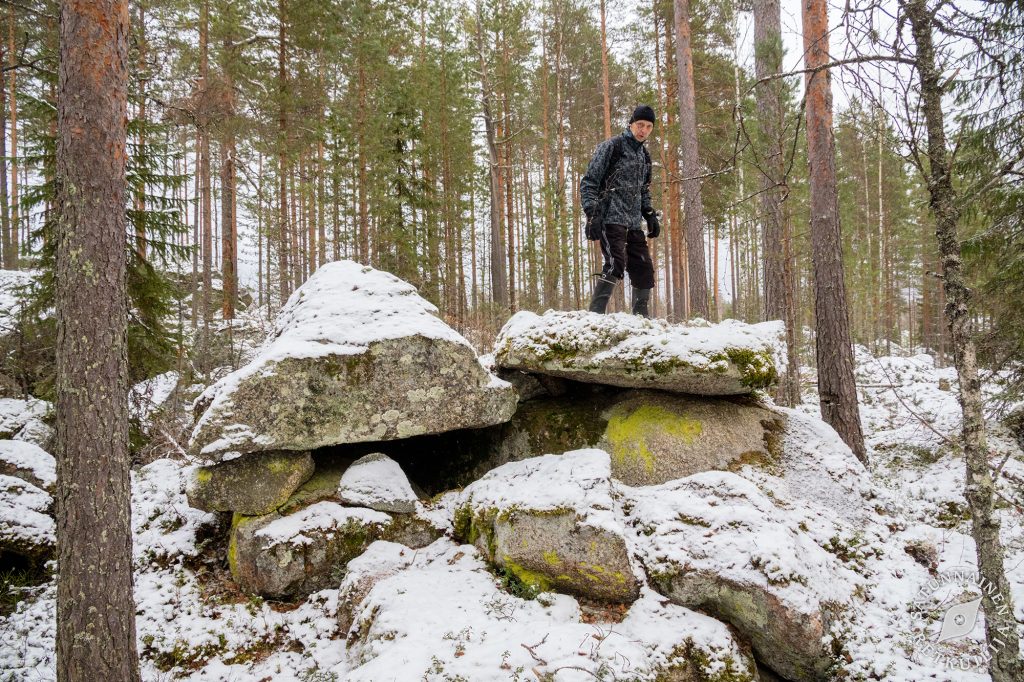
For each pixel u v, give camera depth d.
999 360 7.32
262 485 5.18
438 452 6.88
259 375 5.12
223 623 4.71
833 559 4.57
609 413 6.18
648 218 6.74
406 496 5.45
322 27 14.48
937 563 4.95
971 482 3.14
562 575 4.36
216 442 4.88
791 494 5.47
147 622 4.74
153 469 7.14
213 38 13.74
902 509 6.05
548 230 19.69
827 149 7.23
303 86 15.20
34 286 7.61
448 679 3.30
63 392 3.44
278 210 16.30
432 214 17.91
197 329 14.42
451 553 5.06
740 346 5.58
